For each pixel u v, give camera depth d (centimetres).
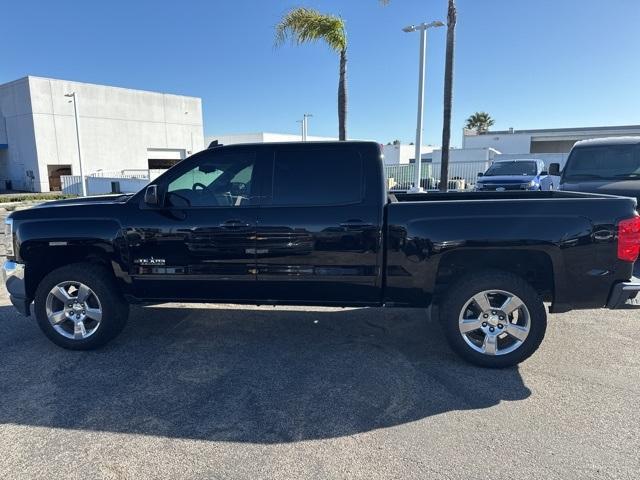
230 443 308
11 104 3838
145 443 309
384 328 527
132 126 4250
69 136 3844
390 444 306
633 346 468
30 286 475
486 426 326
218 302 460
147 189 441
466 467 281
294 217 425
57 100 3750
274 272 435
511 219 397
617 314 569
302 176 432
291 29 1255
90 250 462
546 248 394
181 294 458
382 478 272
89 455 296
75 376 410
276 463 287
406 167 2373
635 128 4041
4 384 394
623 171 902
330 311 591
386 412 347
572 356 445
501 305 413
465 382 394
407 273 417
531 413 343
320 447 304
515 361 411
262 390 382
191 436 317
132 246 449
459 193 568
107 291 455
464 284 411
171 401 364
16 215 467
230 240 435
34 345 482
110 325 461
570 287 400
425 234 407
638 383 389
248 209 433
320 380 399
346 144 432
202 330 524
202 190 446
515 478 271
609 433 316
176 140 4622
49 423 333
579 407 351
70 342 462
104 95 4031
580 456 291
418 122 1678
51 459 292
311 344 481
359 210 419
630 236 388
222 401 364
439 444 305
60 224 456
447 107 1327
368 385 390
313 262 428
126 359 446
